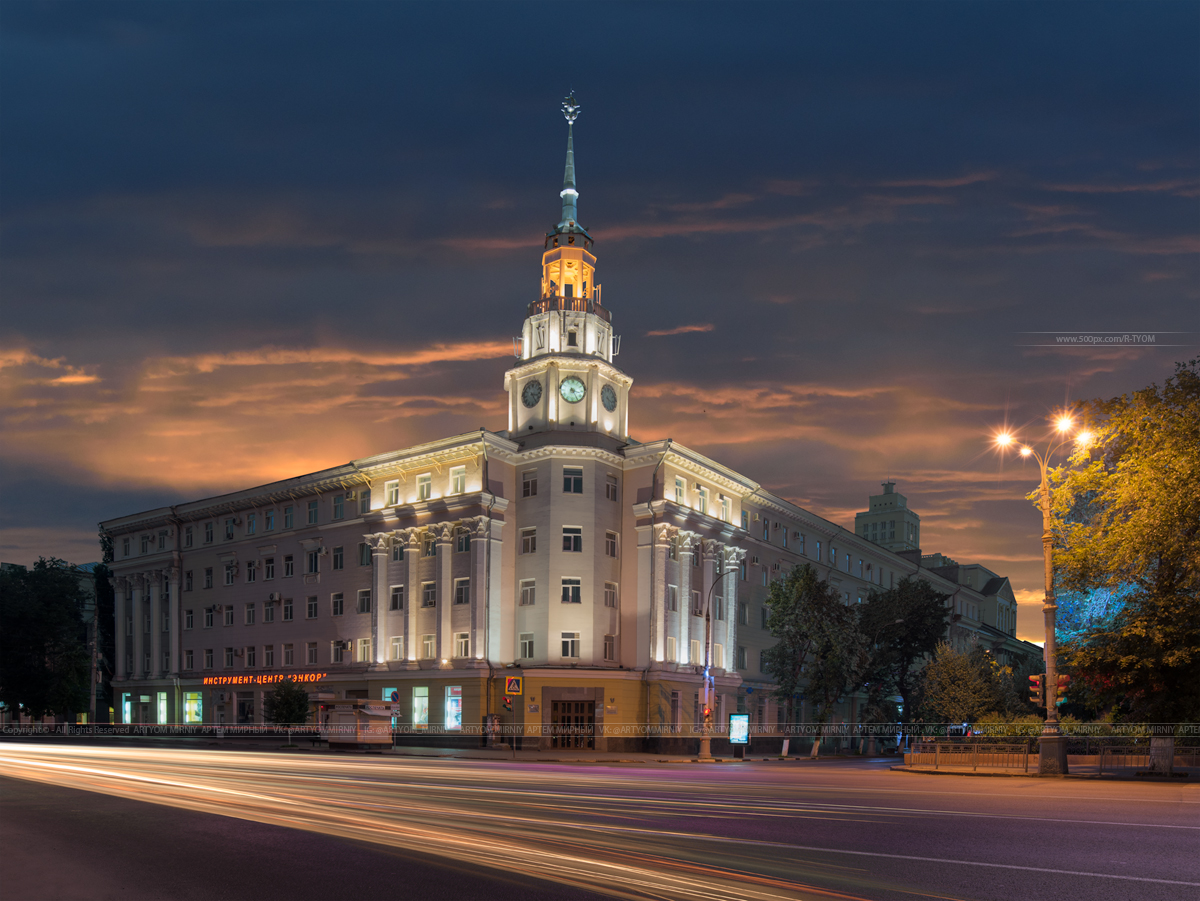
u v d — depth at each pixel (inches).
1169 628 1248.2
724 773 1244.5
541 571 2277.3
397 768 1189.1
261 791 779.4
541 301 2544.3
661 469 2348.7
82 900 343.9
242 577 2878.9
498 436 2320.4
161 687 3043.8
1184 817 631.8
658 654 2237.9
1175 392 1311.5
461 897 348.5
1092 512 1397.6
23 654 3139.8
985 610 4813.0
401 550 2425.0
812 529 3179.1
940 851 460.4
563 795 768.3
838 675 2386.8
